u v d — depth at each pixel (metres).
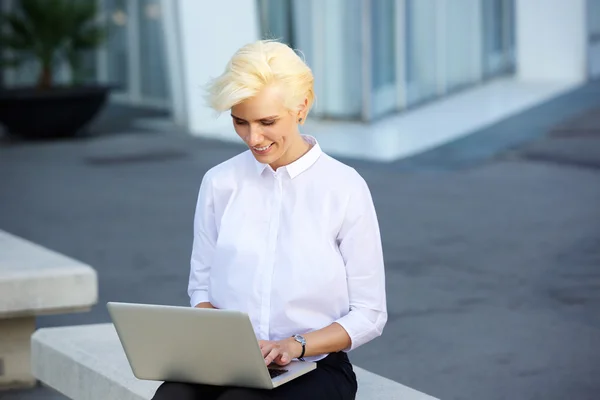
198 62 15.85
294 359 3.07
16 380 5.41
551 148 12.77
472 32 18.86
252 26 15.85
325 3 15.59
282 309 3.13
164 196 10.97
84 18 15.91
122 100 21.12
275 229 3.16
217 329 2.82
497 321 6.18
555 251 7.95
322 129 15.19
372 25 15.47
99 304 6.79
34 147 15.22
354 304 3.16
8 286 5.19
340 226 3.14
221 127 16.20
